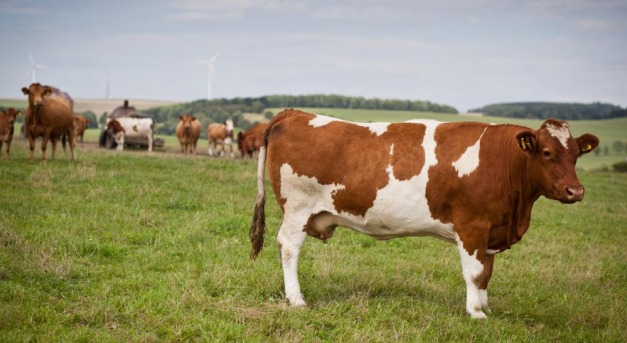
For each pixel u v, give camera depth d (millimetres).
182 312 6828
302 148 7695
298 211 7828
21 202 11766
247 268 8852
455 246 11625
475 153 7270
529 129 7281
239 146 34000
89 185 14250
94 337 5984
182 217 11875
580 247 12461
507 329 7117
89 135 61562
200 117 85312
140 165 19250
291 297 7609
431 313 7340
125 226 10688
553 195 7020
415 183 7336
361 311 7297
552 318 7816
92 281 7738
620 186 26078
